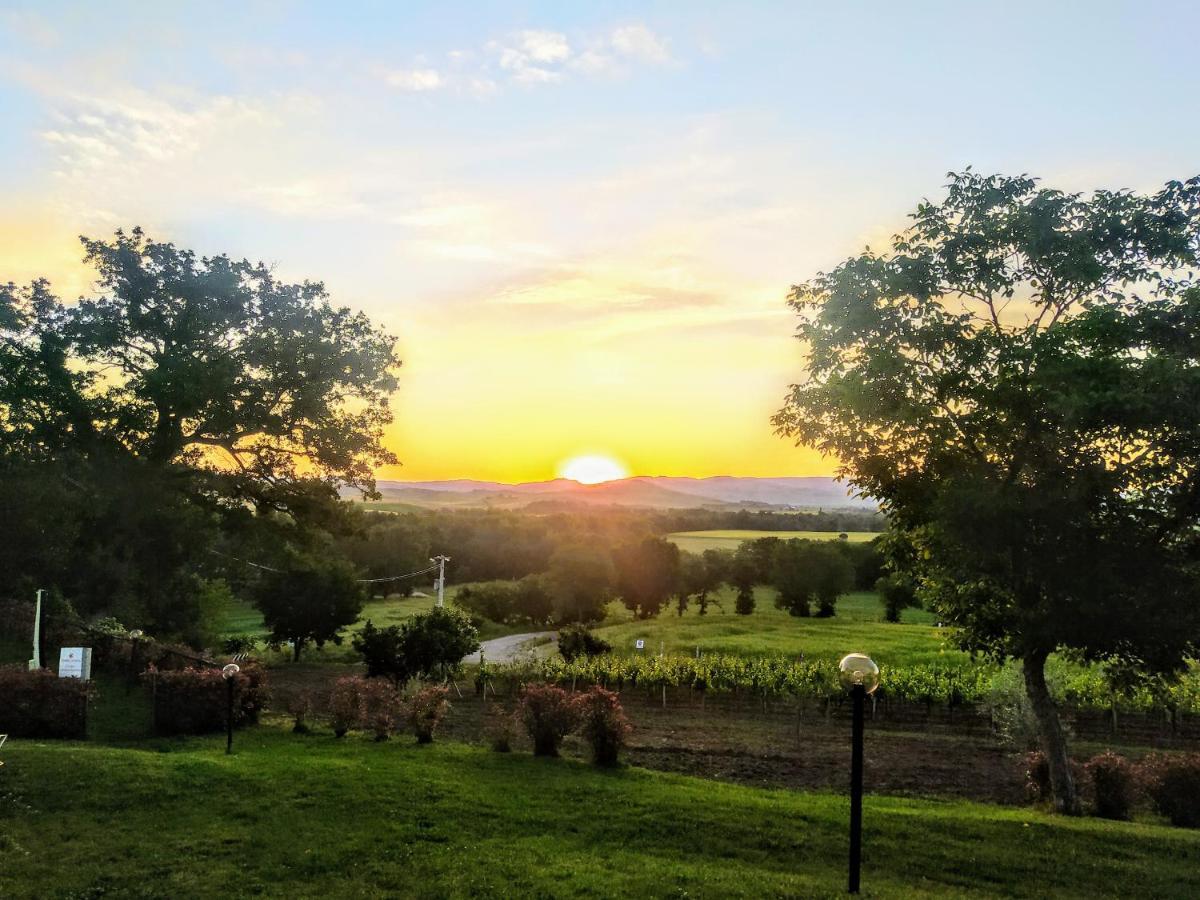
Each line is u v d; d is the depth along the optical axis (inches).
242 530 1441.9
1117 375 434.6
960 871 405.7
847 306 540.4
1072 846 448.1
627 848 413.7
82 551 1253.7
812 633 2111.2
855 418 546.3
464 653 1296.8
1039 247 510.9
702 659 1393.9
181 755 553.9
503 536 3816.4
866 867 402.9
